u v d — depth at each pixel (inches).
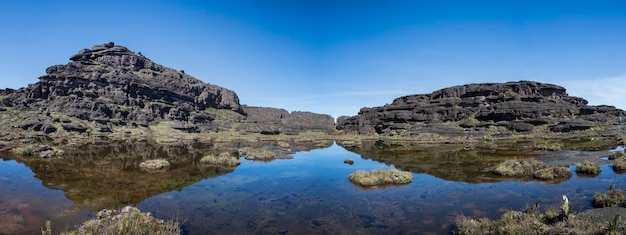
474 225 531.2
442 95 5231.3
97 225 494.3
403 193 871.1
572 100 4463.6
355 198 823.1
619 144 2039.9
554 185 895.1
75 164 1323.8
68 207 695.1
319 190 921.5
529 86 4542.3
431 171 1239.5
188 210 701.9
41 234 535.5
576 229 439.5
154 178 1060.5
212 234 555.2
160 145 2470.5
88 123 3878.0
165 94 5782.5
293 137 4252.0
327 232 570.6
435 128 3727.9
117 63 6033.5
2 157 1466.5
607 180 927.7
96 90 4830.2
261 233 565.0
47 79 4495.6
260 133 4997.5
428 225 598.9
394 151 2129.7
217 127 5467.5
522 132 3344.0
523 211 601.0
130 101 4980.3
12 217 616.1
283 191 908.0
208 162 1454.2
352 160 1652.3
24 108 3986.2
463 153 1847.9
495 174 1122.7
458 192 868.0
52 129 3270.2
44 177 1020.5
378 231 572.1
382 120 4845.0
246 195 855.7
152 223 517.7
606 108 3978.8
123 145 2377.0
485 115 3951.8
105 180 1004.6
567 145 2075.5
